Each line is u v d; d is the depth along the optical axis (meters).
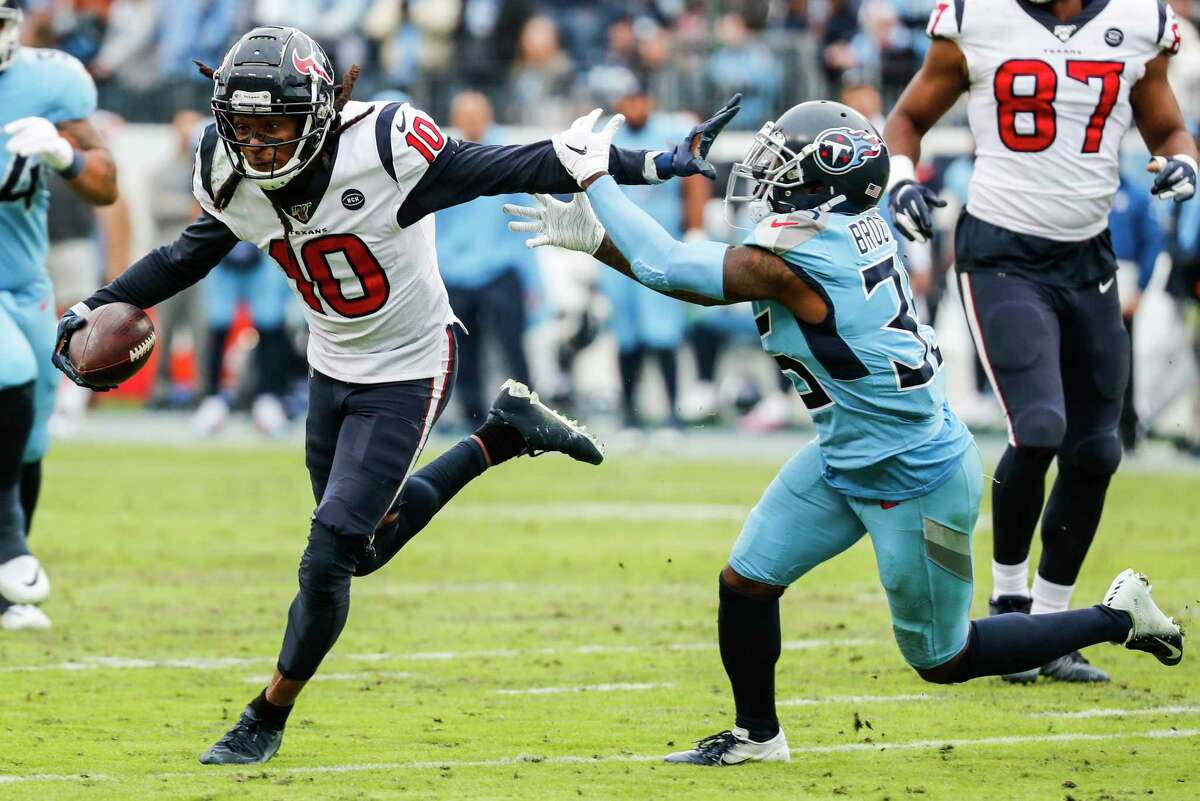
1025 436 22.36
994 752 18.80
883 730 19.92
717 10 62.72
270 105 16.88
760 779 17.50
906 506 17.39
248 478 46.16
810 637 26.02
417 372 18.62
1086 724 20.27
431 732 19.72
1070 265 23.23
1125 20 23.09
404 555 34.47
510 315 52.56
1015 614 18.50
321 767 17.92
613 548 35.25
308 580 17.64
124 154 60.31
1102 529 37.12
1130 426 49.53
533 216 18.02
